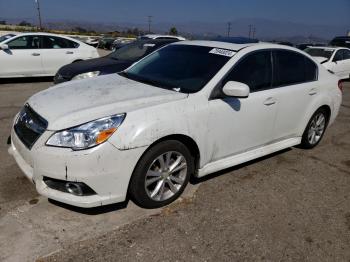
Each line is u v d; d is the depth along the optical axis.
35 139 2.82
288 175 4.21
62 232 2.82
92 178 2.73
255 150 4.07
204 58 3.81
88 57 10.82
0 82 9.80
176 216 3.16
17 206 3.12
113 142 2.73
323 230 3.14
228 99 3.50
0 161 4.00
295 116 4.43
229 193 3.64
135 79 3.89
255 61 3.87
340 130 6.39
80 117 2.77
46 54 10.02
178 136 3.14
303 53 4.59
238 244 2.85
